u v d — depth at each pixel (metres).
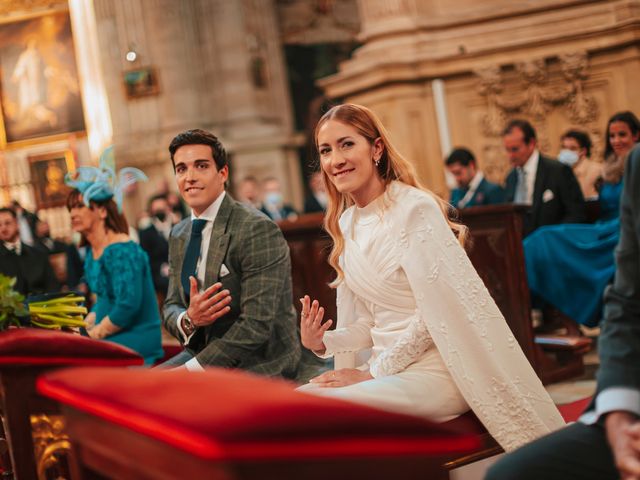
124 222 4.57
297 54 20.27
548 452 1.79
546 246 5.66
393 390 2.68
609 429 1.68
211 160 3.47
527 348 5.18
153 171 17.39
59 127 16.06
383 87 10.21
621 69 9.83
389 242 2.87
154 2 17.67
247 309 3.31
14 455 2.30
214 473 1.19
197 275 3.47
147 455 1.37
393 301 2.88
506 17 10.15
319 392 2.64
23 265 6.22
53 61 16.08
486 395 2.71
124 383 1.47
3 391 2.29
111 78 17.66
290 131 19.64
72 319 3.26
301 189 19.28
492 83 10.15
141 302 4.38
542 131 10.16
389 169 2.98
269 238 3.39
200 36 18.45
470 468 2.81
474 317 2.75
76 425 1.63
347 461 1.23
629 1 9.70
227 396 1.26
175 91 17.70
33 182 15.63
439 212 2.85
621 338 1.76
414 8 10.35
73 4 16.11
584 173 7.20
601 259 5.52
